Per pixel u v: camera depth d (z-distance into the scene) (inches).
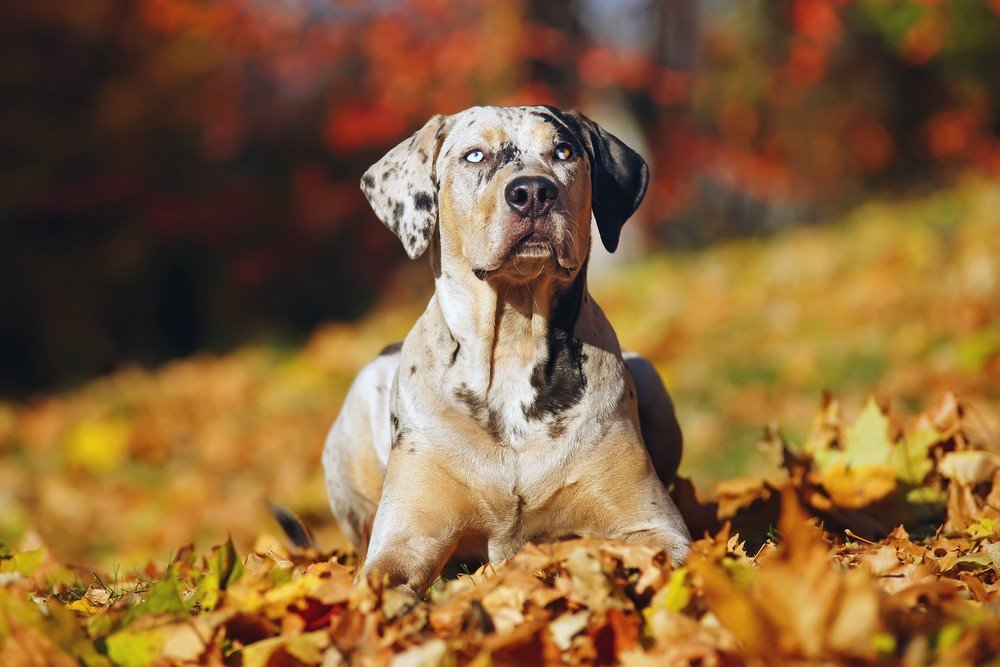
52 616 108.1
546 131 159.3
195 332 762.8
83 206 701.3
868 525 170.2
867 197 811.4
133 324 740.7
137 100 701.9
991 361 295.6
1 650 105.0
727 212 940.0
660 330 415.2
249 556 155.3
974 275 370.9
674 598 112.5
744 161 750.5
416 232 165.2
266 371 504.1
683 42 846.5
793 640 95.8
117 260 710.5
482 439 151.1
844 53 852.0
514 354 152.0
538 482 150.3
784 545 104.7
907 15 764.6
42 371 695.1
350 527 192.4
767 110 871.1
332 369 467.2
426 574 148.8
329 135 722.8
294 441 370.6
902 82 872.3
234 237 750.5
